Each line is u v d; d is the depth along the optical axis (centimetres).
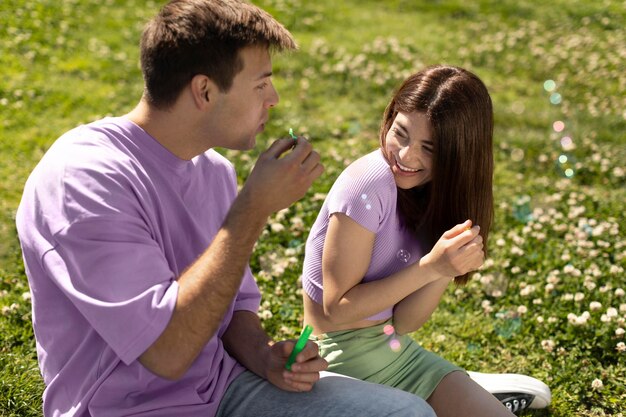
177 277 250
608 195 595
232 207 229
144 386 235
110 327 216
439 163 274
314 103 764
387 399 243
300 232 492
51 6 937
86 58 823
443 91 270
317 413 241
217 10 236
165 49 234
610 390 356
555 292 432
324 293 279
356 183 274
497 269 461
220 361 258
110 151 236
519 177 622
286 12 1010
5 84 734
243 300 282
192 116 241
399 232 290
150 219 237
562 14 1080
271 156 236
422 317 295
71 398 240
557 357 382
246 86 239
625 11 1085
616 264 469
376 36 966
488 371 374
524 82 866
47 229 226
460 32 1011
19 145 625
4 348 360
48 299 238
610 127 743
